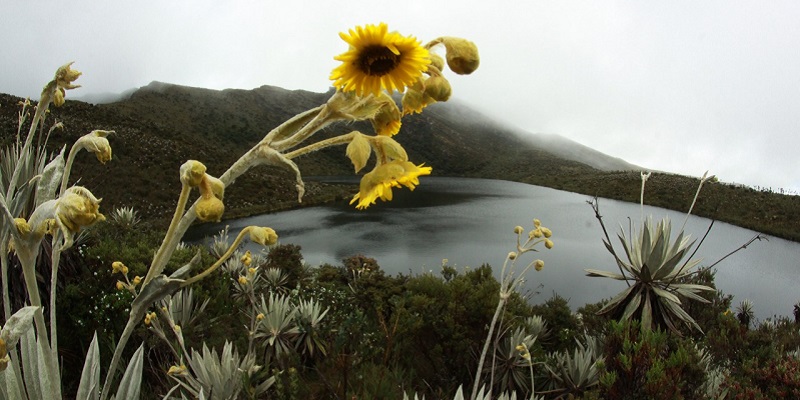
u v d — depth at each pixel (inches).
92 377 73.4
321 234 1214.9
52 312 53.9
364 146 37.1
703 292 408.8
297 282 433.1
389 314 309.1
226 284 321.7
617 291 671.8
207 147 2020.2
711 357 280.2
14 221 45.3
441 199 2343.8
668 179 2468.0
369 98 38.0
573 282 721.0
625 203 2144.4
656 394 174.2
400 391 202.7
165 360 188.1
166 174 1405.0
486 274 331.9
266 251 560.1
